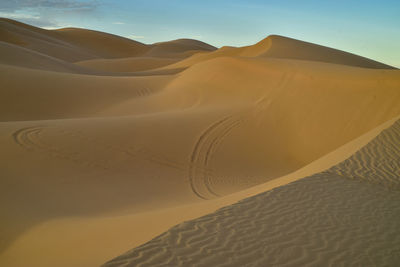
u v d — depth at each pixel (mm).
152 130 14734
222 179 12586
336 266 4172
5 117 21938
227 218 5199
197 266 3902
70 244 5754
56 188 9938
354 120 16906
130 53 121625
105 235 5738
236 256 4180
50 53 85562
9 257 6152
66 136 13055
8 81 24672
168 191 10859
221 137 15539
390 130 10484
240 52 76188
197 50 124188
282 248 4449
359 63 58438
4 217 8008
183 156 13664
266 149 15688
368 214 5688
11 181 9844
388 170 8094
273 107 18625
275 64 26562
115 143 13312
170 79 31031
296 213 5523
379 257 4438
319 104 18266
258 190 7801
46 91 24594
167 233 4609
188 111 18047
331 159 9688
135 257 3982
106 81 28359
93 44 118375
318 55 58031
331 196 6363
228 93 22594
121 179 11234
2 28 87750
